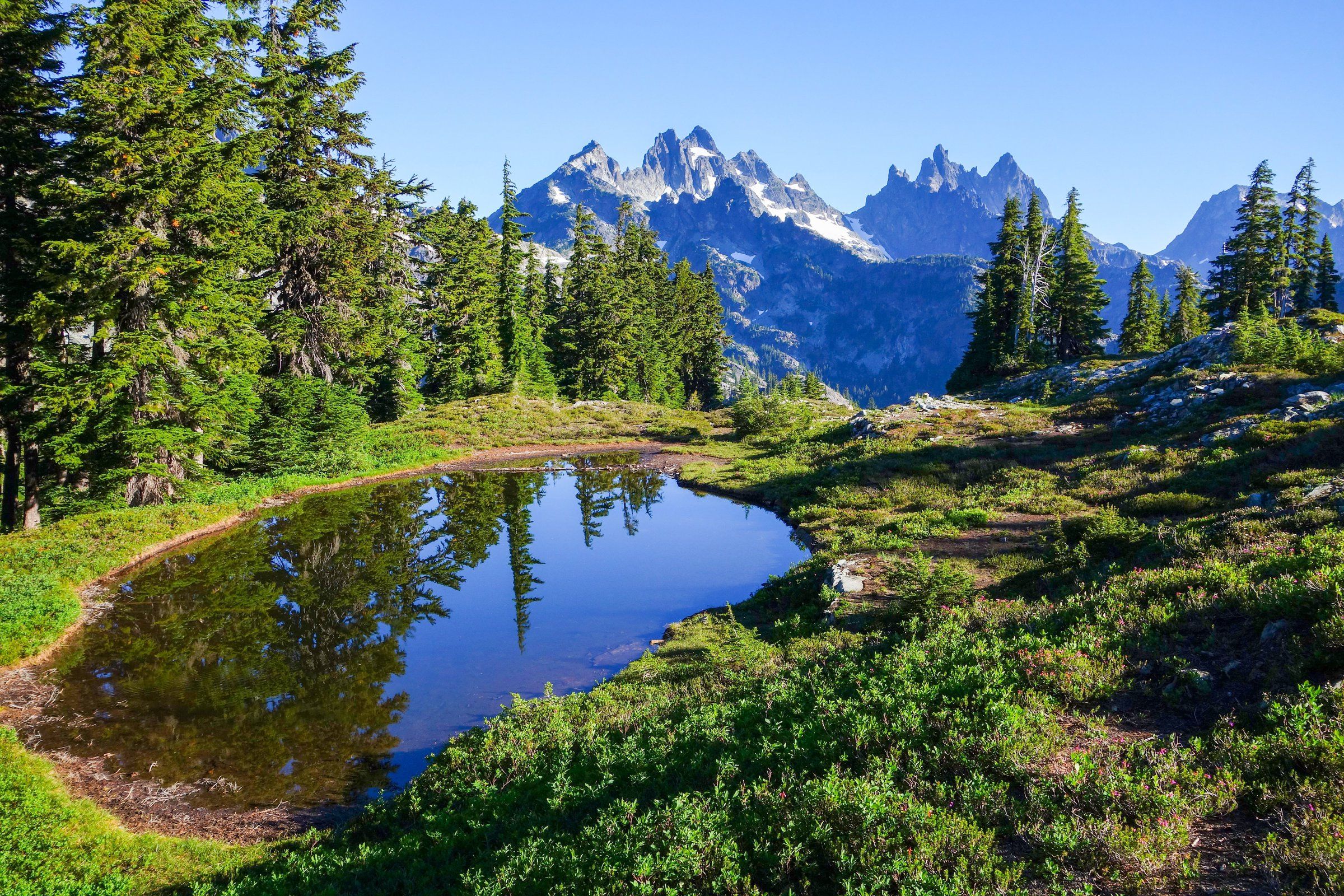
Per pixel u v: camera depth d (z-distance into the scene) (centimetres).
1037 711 658
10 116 2305
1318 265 5503
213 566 2058
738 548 2248
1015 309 6222
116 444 2364
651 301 8169
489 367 6100
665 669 1264
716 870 517
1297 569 779
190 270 2361
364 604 1758
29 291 2312
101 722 1155
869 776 590
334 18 3844
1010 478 2391
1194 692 639
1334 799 454
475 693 1262
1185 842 458
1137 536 1260
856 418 4138
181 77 2414
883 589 1424
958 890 434
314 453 3662
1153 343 6519
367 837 807
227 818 888
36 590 1662
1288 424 2009
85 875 742
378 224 4400
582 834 621
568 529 2567
